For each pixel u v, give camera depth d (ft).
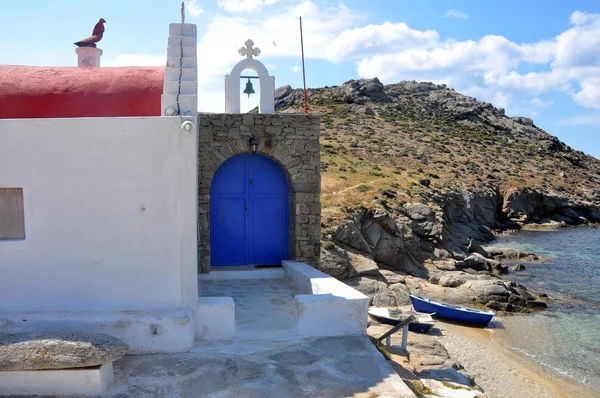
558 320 70.38
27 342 18.72
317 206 39.11
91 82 26.61
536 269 106.93
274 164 39.78
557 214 191.93
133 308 23.65
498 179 194.08
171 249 23.75
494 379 48.62
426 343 43.50
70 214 23.09
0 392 18.71
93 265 23.31
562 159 261.24
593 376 51.21
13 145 22.76
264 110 39.93
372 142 211.82
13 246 22.91
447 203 144.36
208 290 34.30
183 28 27.81
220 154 37.81
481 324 66.28
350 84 322.14
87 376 18.88
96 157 23.12
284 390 19.54
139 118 23.21
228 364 21.66
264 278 38.22
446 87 384.27
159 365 21.36
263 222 39.83
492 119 311.27
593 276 100.32
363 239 92.99
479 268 101.50
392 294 75.97
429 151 214.48
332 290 27.81
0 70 26.84
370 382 20.40
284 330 25.53
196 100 24.90
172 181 23.54
